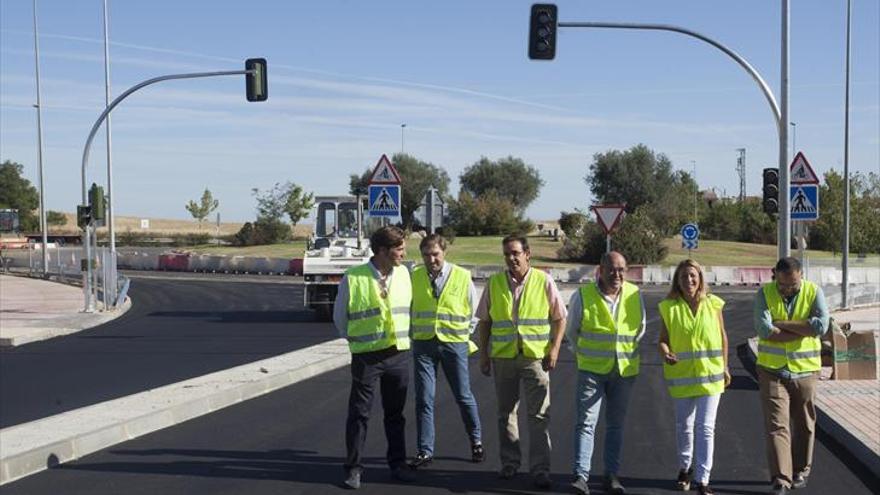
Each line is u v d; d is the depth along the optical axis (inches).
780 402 309.3
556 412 457.4
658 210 2945.4
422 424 345.4
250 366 599.5
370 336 319.3
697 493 306.8
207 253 2647.6
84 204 1109.1
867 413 433.7
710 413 305.9
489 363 333.4
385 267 325.4
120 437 394.0
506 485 319.3
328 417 444.1
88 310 1115.9
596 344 308.7
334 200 1062.4
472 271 1865.2
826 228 2379.4
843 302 1189.7
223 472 338.0
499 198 3361.2
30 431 381.1
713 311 308.2
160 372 614.5
